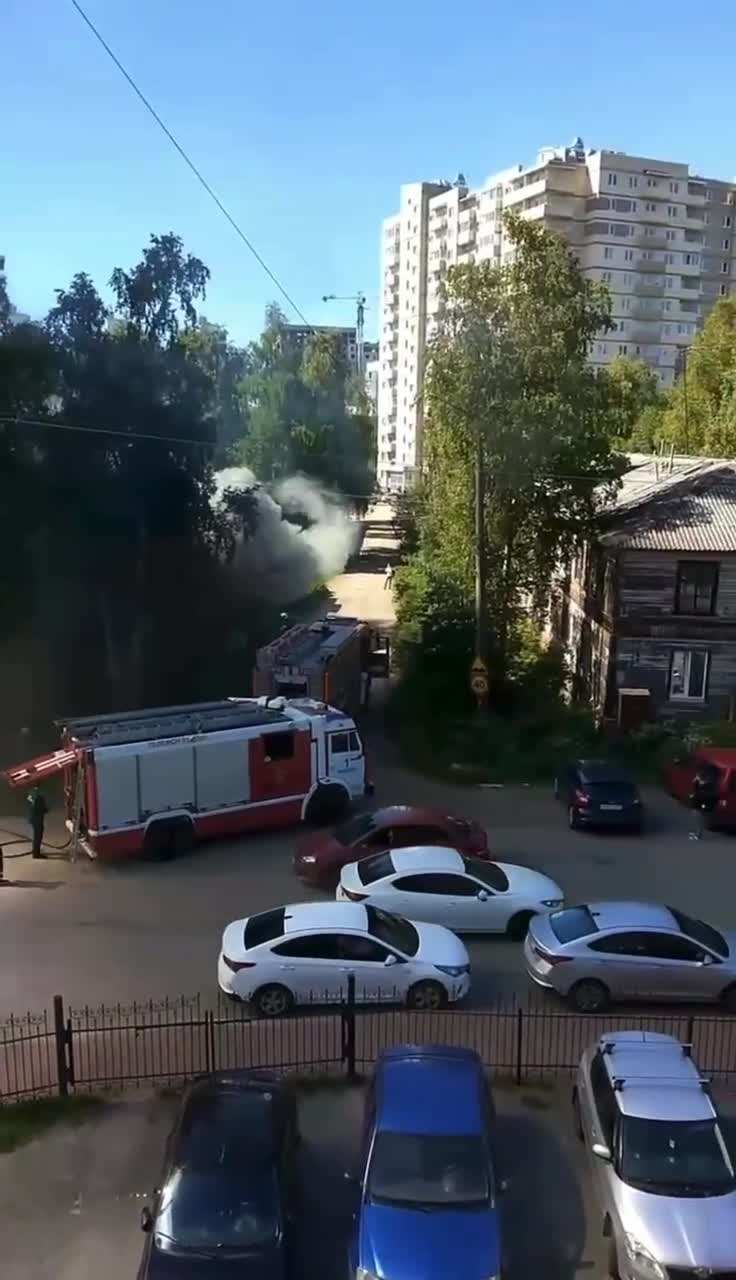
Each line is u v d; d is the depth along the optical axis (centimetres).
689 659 3038
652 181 11044
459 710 3175
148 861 2134
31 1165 1181
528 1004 1576
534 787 2686
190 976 1642
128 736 2131
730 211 11512
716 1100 1298
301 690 2833
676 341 11512
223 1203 959
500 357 2927
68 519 3275
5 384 3053
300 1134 1210
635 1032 1245
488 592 3350
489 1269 934
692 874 2105
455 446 3084
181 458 3541
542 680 3441
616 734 2942
